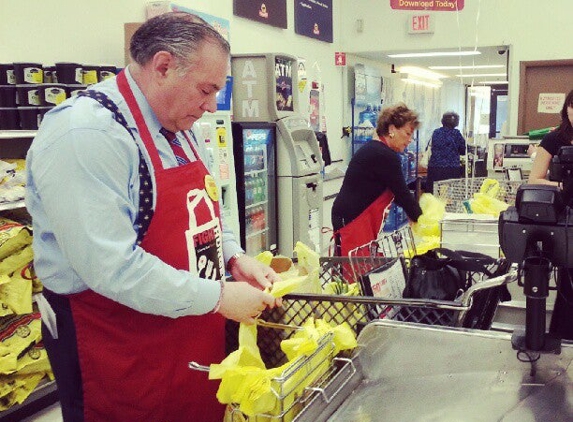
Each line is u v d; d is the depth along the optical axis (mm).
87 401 1514
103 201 1307
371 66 10055
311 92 7508
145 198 1425
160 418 1525
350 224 3656
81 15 4270
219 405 1618
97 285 1318
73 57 4215
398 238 2291
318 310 1503
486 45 7871
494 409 1185
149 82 1433
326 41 8383
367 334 1361
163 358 1492
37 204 1469
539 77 7645
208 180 1594
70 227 1303
